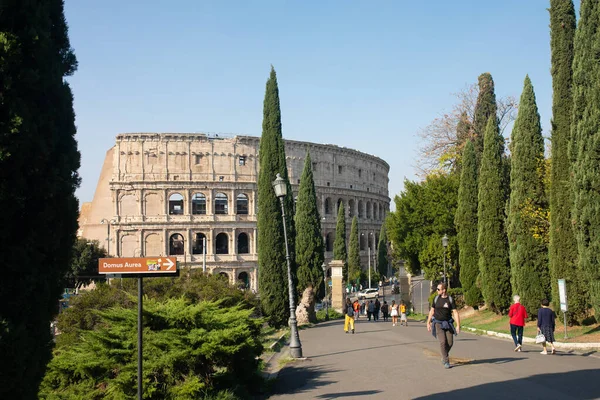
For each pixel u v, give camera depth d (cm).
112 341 1512
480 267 4062
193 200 10531
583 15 2386
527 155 3344
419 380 1736
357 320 6256
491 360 2066
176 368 1526
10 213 940
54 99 1045
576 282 2831
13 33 965
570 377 1664
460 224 4653
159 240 10056
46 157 981
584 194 2345
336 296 7194
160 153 10169
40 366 998
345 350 2814
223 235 10881
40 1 1032
